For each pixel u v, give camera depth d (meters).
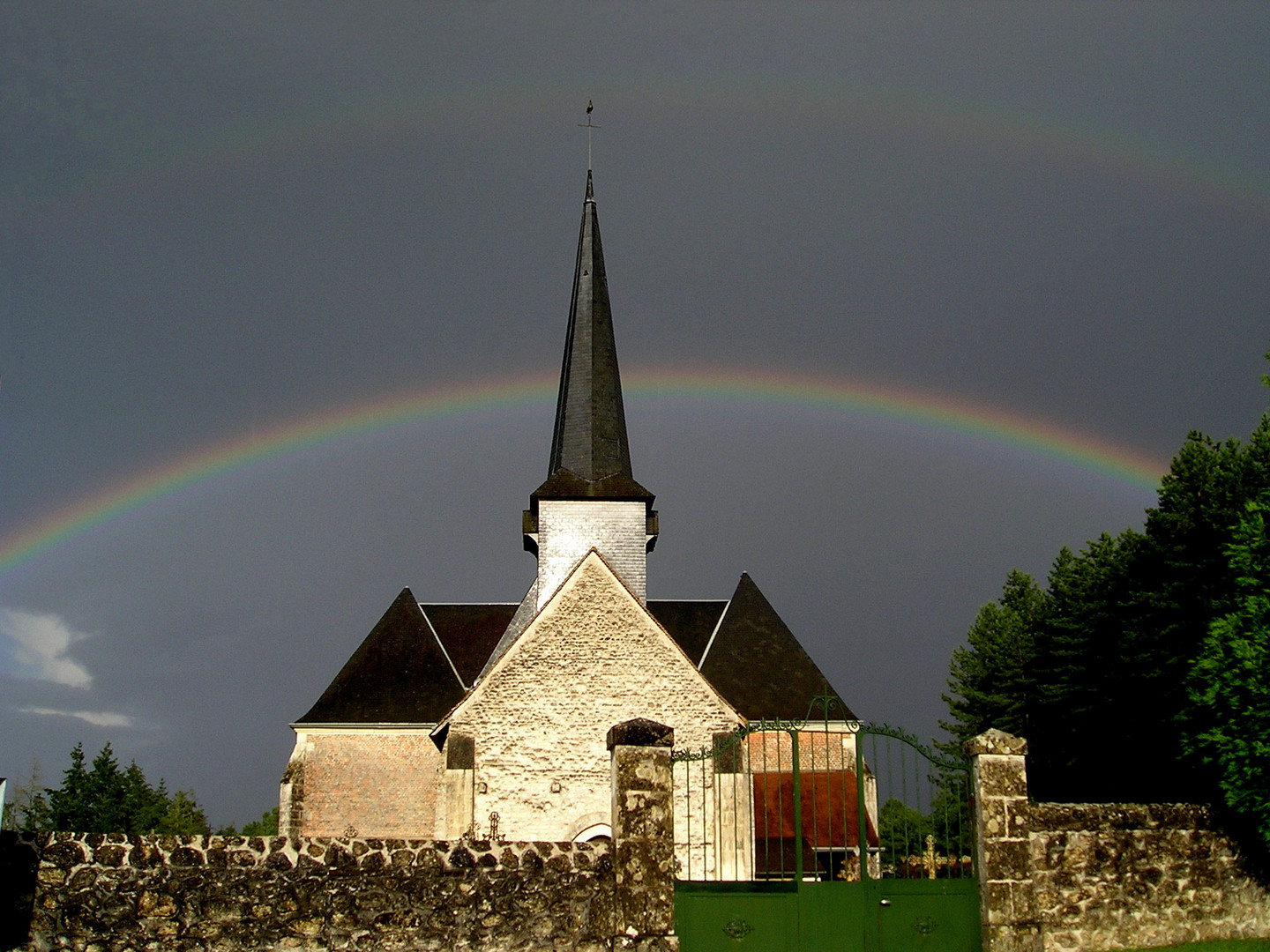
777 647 36.88
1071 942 16.25
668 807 15.65
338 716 36.81
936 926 15.88
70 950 14.02
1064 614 42.53
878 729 16.64
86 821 44.06
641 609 27.64
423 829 36.03
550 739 26.95
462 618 41.78
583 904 15.21
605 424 37.38
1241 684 18.42
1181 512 31.14
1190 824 17.52
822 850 24.86
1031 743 43.22
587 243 39.62
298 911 14.60
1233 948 16.47
